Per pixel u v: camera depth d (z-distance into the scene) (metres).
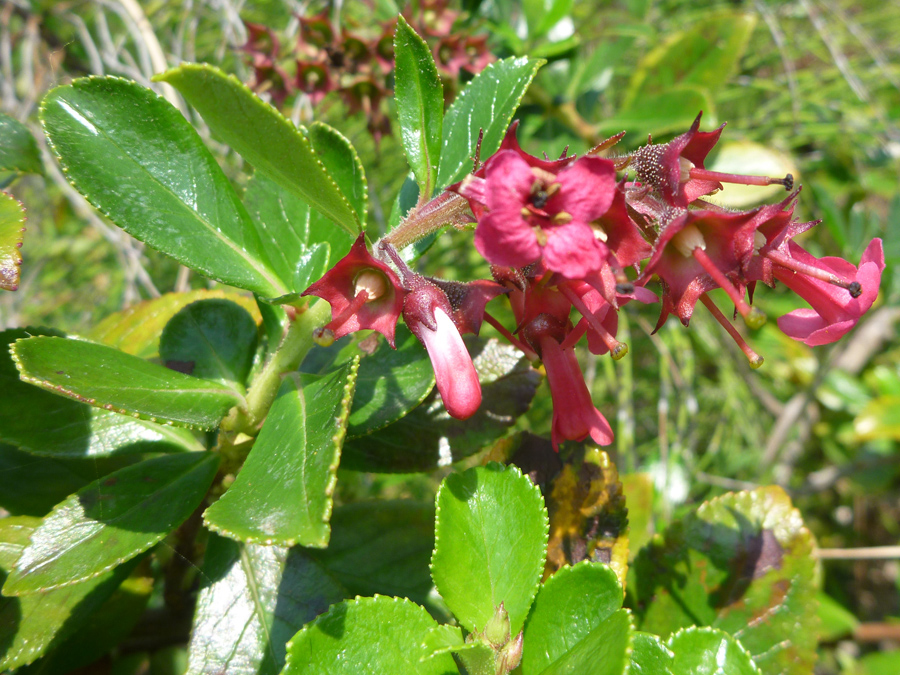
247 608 0.08
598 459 0.09
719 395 0.20
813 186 0.17
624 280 0.06
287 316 0.08
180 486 0.08
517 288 0.07
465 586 0.07
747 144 0.17
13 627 0.08
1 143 0.08
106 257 0.19
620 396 0.17
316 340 0.06
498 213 0.06
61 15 0.16
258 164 0.07
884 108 0.21
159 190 0.08
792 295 0.21
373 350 0.08
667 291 0.07
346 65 0.14
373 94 0.14
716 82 0.17
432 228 0.07
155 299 0.11
